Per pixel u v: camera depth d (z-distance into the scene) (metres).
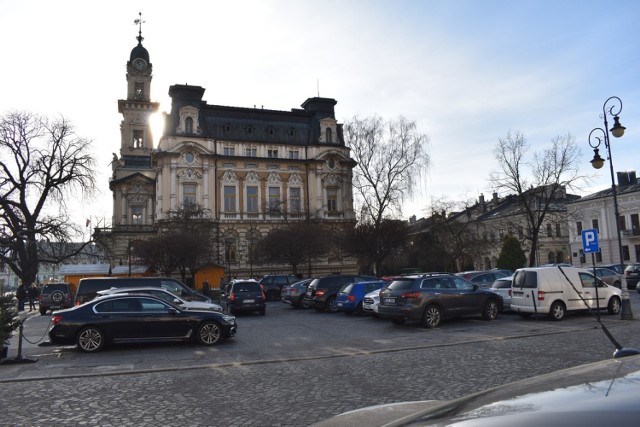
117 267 48.22
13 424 7.07
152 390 9.02
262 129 62.75
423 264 55.16
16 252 37.75
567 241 71.00
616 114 18.47
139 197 68.00
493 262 72.25
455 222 54.81
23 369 11.56
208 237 47.62
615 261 60.56
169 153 56.44
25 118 39.25
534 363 10.27
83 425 6.96
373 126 49.69
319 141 63.97
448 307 17.73
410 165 49.28
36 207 39.50
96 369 11.35
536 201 55.06
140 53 77.44
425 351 12.38
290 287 30.97
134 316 14.49
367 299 21.53
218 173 59.47
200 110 59.97
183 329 14.84
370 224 46.56
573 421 1.63
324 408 7.43
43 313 32.91
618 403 1.71
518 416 1.78
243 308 25.44
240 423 6.82
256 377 9.94
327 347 13.88
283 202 57.94
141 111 75.50
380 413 3.38
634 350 3.36
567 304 18.06
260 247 50.41
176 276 48.22
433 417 2.12
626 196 59.69
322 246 48.47
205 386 9.23
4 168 38.53
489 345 12.89
